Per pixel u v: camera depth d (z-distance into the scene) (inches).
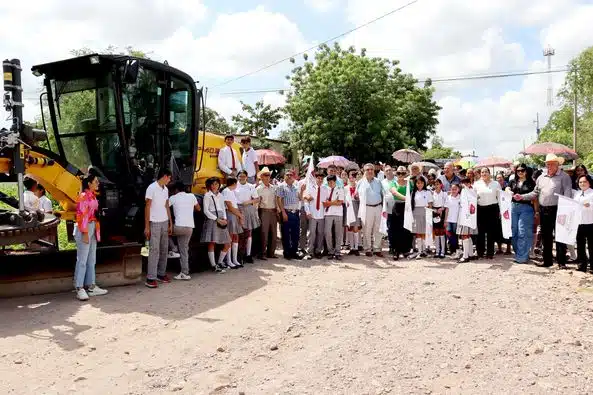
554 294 298.4
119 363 195.5
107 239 326.6
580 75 1615.4
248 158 441.7
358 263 401.4
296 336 226.2
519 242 396.2
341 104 1117.7
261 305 276.5
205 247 389.7
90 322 245.1
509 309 266.2
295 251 421.7
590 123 1514.5
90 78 321.7
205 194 365.4
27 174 291.0
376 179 432.1
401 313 257.9
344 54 1227.2
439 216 423.5
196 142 371.2
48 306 271.6
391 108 1143.6
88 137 332.5
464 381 178.4
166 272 368.2
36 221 279.4
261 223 413.7
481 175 417.1
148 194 316.8
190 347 212.5
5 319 248.7
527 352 205.0
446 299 284.0
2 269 287.9
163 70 336.2
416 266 386.3
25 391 170.7
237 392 169.5
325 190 422.6
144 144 334.3
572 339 220.2
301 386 173.8
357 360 197.2
